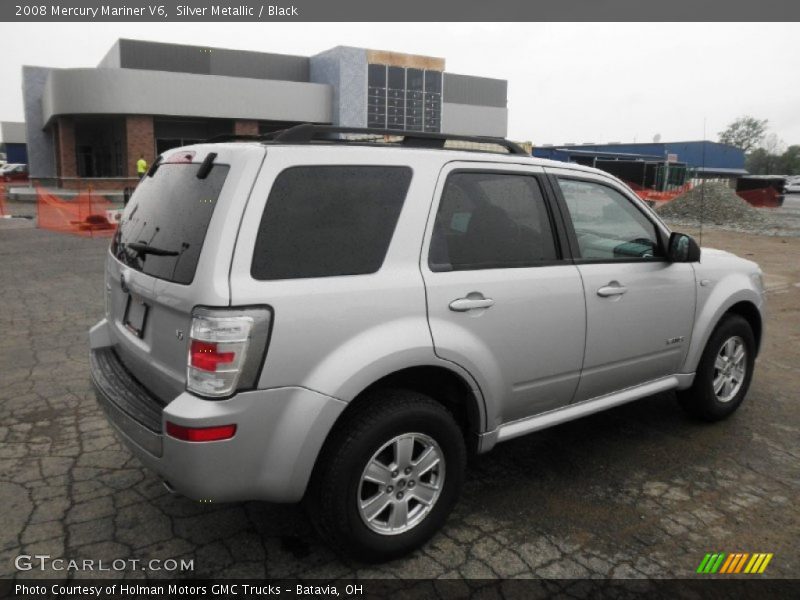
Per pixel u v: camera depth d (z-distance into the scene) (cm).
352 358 266
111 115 3378
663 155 3956
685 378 426
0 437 413
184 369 257
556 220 351
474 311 305
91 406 466
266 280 254
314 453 262
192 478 248
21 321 709
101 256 1220
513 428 338
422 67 4197
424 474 302
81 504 336
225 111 3556
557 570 290
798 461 402
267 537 312
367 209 284
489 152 342
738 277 451
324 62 3950
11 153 6819
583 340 354
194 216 266
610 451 412
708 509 343
